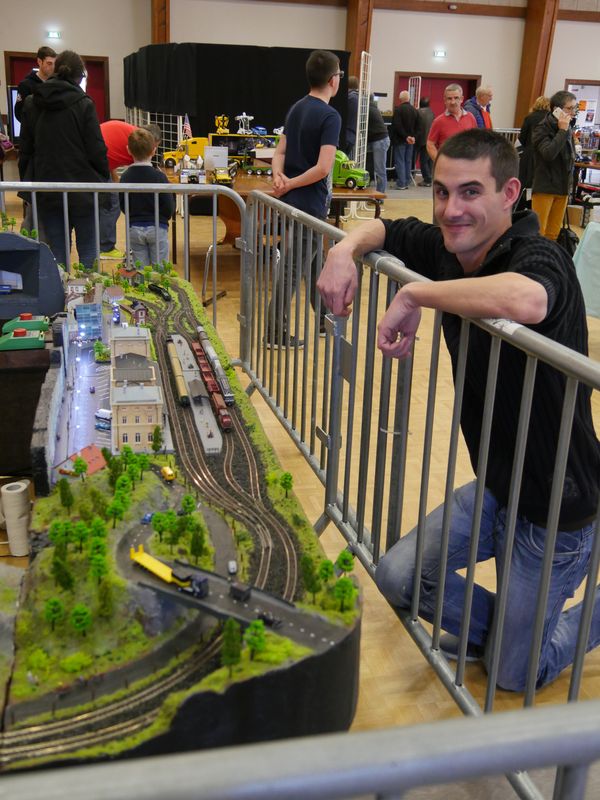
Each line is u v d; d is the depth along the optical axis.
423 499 2.35
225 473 2.45
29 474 3.29
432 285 1.99
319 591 1.82
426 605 2.52
